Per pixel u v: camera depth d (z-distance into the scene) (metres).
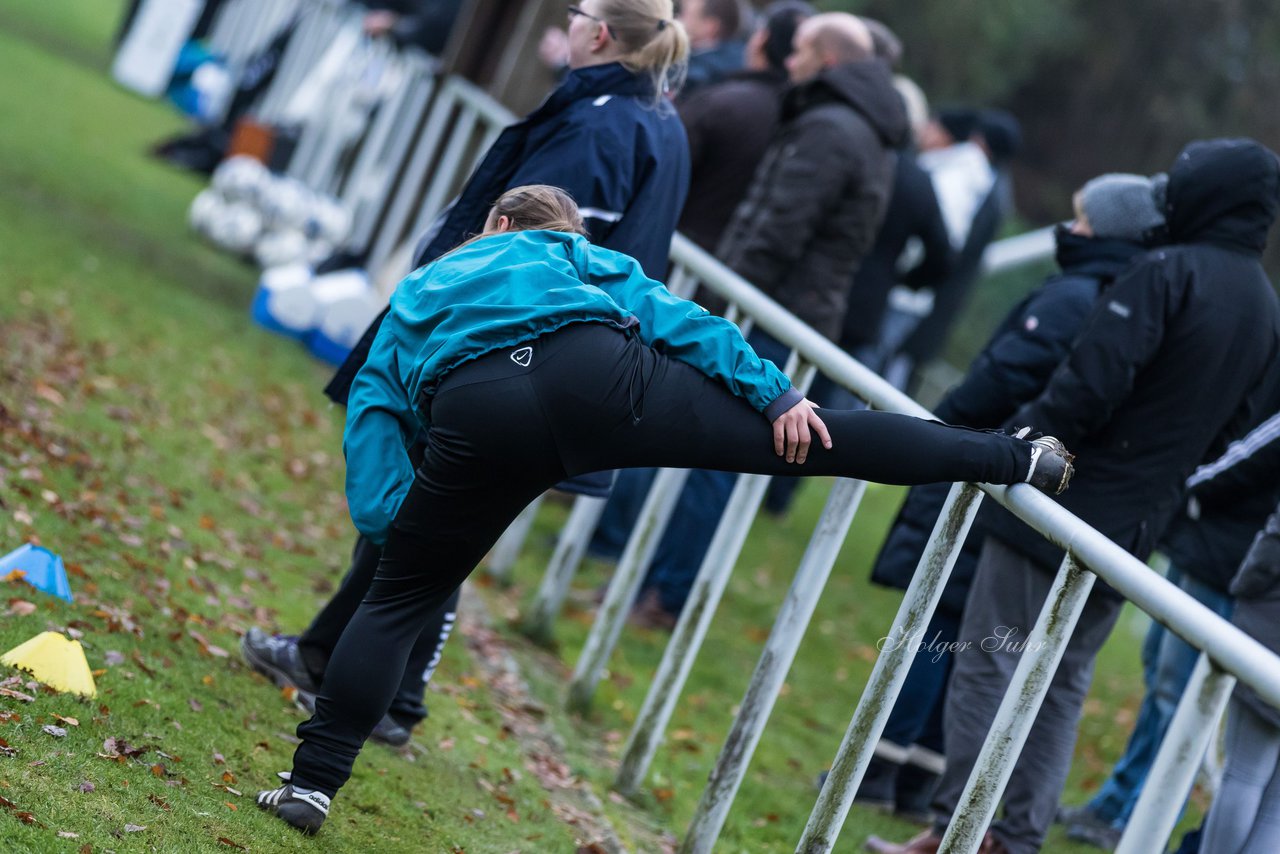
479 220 13.30
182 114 49.56
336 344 28.28
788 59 21.16
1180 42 100.81
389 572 10.55
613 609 17.03
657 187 13.23
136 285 27.02
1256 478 14.59
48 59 48.72
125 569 14.77
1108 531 13.38
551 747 15.60
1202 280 13.29
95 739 10.80
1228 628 8.80
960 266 34.38
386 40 34.06
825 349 13.57
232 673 13.37
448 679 16.11
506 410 9.86
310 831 10.72
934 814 14.31
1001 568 13.75
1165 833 8.88
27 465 16.20
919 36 96.56
